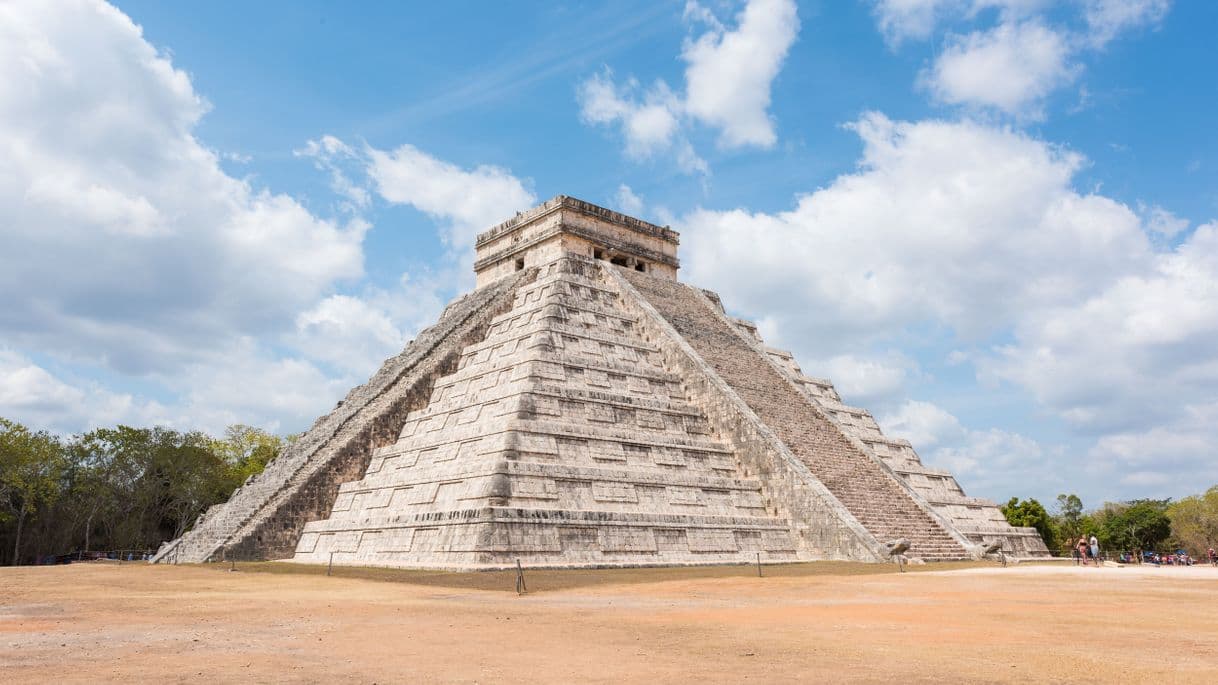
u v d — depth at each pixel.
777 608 16.44
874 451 43.75
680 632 13.07
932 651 11.19
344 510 36.44
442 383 41.25
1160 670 9.78
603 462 33.22
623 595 19.53
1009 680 9.20
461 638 12.52
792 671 9.80
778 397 42.00
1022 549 42.12
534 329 39.44
